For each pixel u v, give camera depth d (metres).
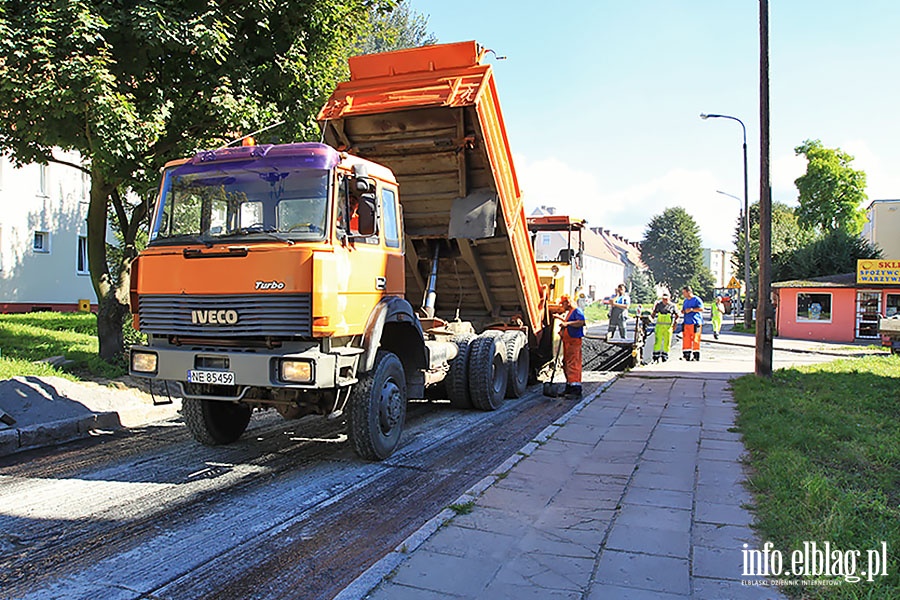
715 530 4.80
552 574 4.06
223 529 5.07
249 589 4.09
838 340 29.03
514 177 9.80
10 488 5.96
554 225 13.84
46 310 25.03
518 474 6.32
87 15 8.46
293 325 6.02
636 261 110.62
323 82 11.45
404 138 8.97
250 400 6.74
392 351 7.98
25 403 8.18
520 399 11.46
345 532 5.06
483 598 3.76
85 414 8.41
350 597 3.78
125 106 8.70
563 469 6.50
